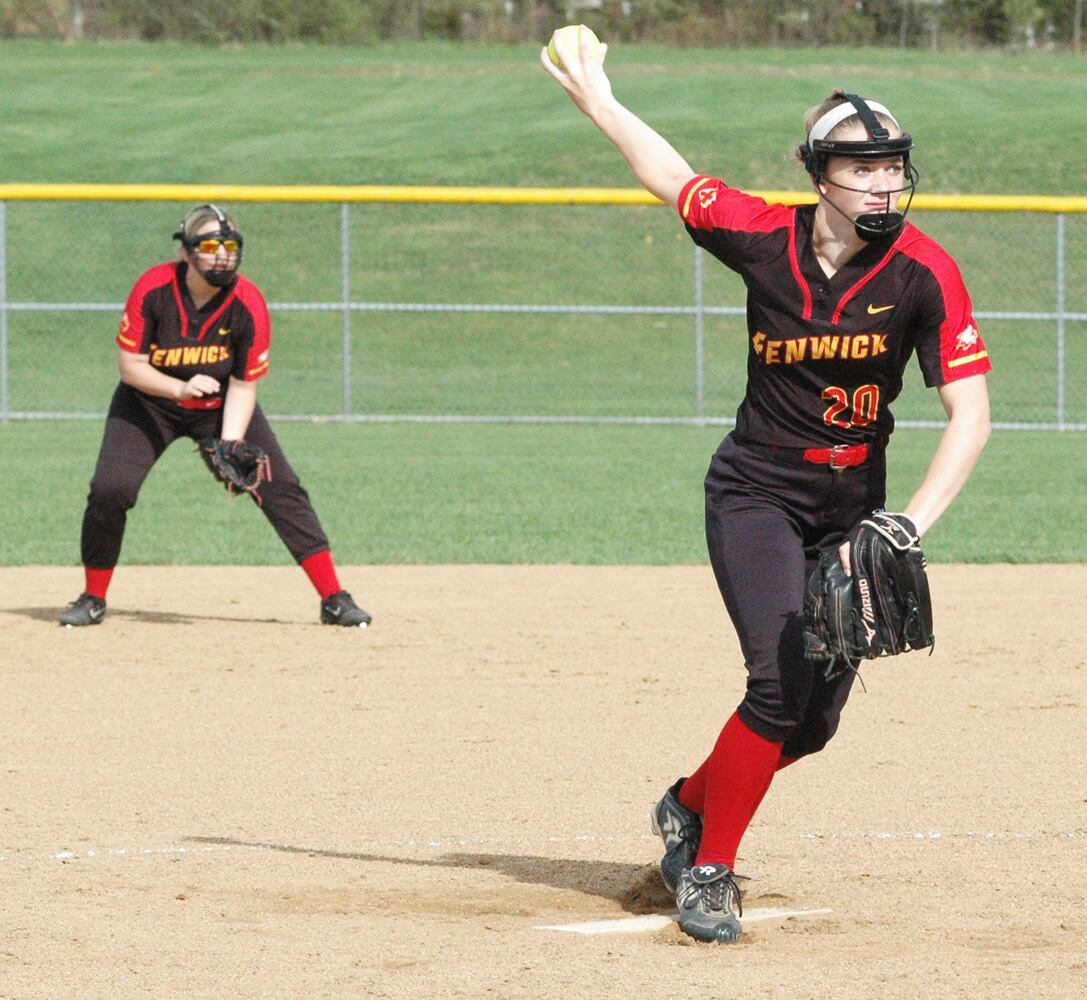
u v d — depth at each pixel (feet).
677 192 47.50
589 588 112.57
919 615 45.21
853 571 44.78
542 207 343.46
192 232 91.50
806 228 45.68
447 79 555.69
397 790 64.34
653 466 174.81
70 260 316.60
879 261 45.11
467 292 302.86
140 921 47.96
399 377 260.62
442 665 88.48
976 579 115.55
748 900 50.83
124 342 92.84
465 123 455.22
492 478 165.37
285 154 404.98
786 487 47.57
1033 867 53.88
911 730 74.18
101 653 90.94
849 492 47.60
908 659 89.61
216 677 85.35
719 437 202.28
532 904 50.52
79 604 98.63
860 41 655.35
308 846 56.80
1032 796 63.00
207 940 46.09
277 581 116.16
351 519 141.08
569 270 311.88
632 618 101.86
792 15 655.76
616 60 591.37
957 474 45.16
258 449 94.22
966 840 57.21
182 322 92.79
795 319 45.55
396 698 80.74
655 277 307.99
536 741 72.33
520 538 132.57
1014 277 304.71
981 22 645.10
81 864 54.19
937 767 67.67
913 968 43.60
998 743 71.67
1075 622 99.40
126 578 117.29
